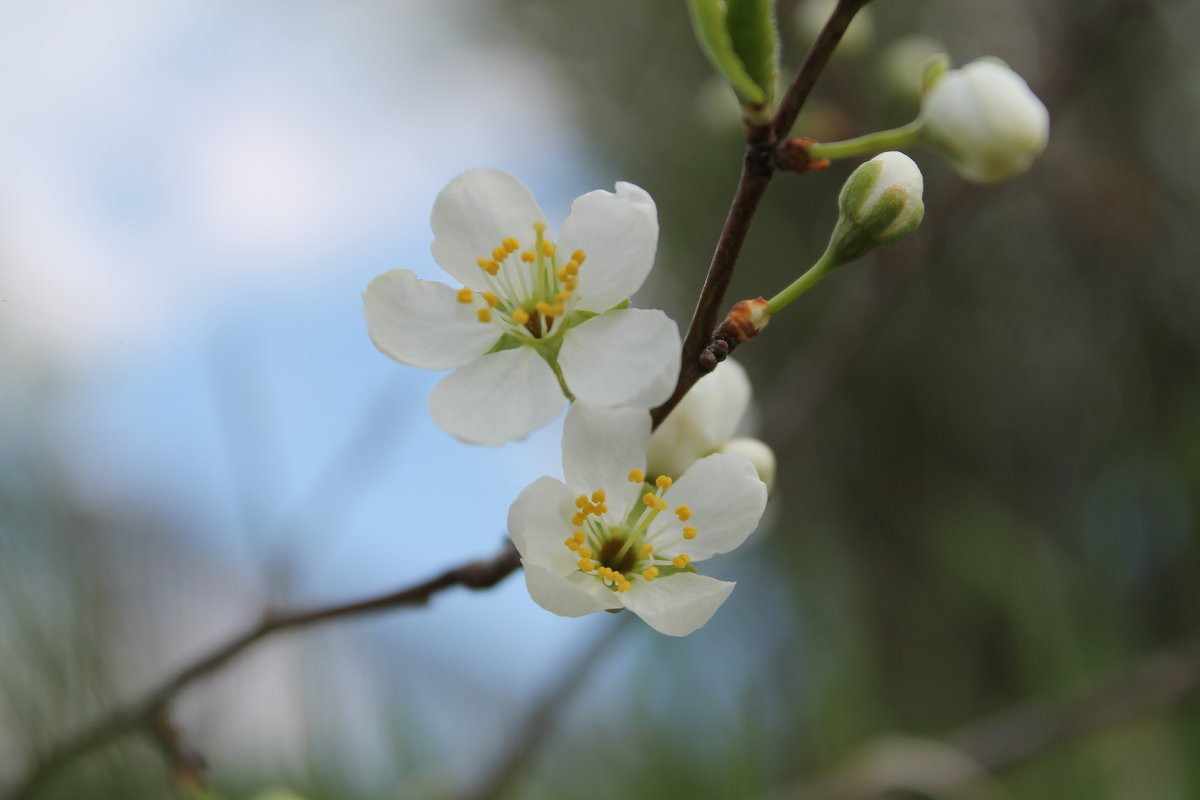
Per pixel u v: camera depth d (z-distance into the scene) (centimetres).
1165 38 48
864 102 33
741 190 21
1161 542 43
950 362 55
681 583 22
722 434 23
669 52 58
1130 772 33
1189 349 49
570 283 22
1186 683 31
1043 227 53
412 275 22
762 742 32
